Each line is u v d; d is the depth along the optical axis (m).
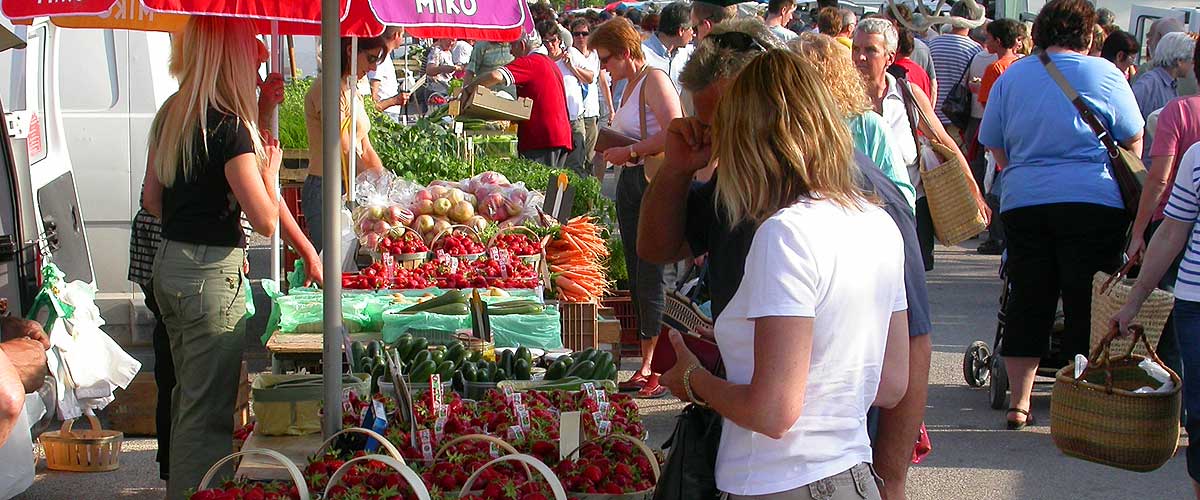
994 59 12.16
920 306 3.28
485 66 14.23
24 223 5.68
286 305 5.36
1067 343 6.20
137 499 5.33
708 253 2.84
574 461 3.65
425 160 9.94
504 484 3.39
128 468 5.76
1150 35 10.34
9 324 4.64
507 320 5.46
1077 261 6.04
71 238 6.28
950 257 12.33
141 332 7.27
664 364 2.85
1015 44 11.75
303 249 4.96
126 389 6.26
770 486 2.58
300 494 3.30
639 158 6.53
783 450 2.58
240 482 3.56
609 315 7.71
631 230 6.86
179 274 4.30
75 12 4.07
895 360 2.91
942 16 15.06
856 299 2.57
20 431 4.63
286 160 8.29
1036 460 5.93
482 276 6.57
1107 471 5.78
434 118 12.39
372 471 3.50
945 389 7.25
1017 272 6.25
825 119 2.61
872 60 5.30
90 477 5.62
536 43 13.69
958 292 10.43
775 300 2.47
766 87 2.61
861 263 2.58
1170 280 6.16
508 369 4.87
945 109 12.41
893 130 5.41
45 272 5.54
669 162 3.04
